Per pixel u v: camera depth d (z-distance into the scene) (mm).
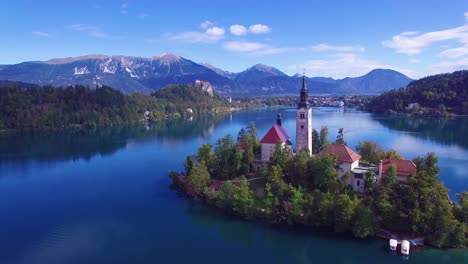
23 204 134000
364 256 90062
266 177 131500
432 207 93938
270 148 150500
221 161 147000
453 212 97562
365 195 111125
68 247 99562
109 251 96750
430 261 86500
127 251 96688
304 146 147625
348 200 99938
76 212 125062
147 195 142125
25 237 106188
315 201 105812
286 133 165125
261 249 95938
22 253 96688
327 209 102875
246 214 113625
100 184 158875
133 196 141250
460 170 163375
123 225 113312
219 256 93000
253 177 140750
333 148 125625
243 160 146875
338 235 100625
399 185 104250
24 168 190625
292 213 106312
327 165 115062
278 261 90000
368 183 110625
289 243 98250
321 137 173125
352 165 121125
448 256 88062
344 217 98438
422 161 126125
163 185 155625
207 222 113625
